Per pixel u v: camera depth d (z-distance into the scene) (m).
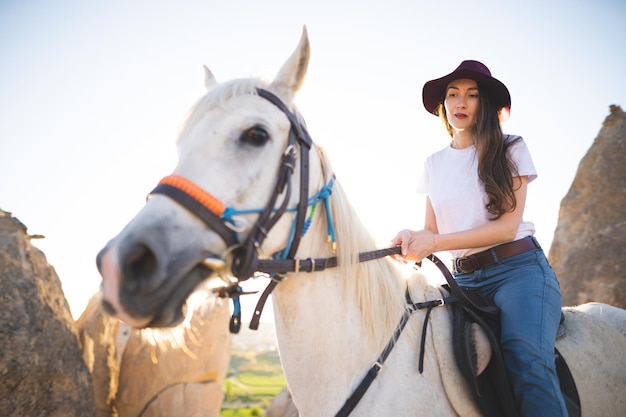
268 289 1.76
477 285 2.23
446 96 2.45
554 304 2.00
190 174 1.50
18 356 3.87
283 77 1.79
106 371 5.82
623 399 2.32
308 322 1.76
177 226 1.43
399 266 2.14
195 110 1.67
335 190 1.89
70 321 4.71
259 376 42.50
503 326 1.96
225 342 6.53
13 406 3.77
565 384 2.03
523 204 2.16
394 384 1.78
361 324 1.85
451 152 2.43
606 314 2.88
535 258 2.13
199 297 1.66
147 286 1.34
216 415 6.19
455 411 1.81
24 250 4.52
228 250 1.50
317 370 1.75
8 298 4.06
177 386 5.97
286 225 1.66
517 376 1.84
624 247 4.78
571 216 5.48
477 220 2.23
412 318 1.95
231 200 1.52
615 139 5.45
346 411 1.73
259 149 1.59
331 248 1.86
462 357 1.82
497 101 2.38
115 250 1.35
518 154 2.18
